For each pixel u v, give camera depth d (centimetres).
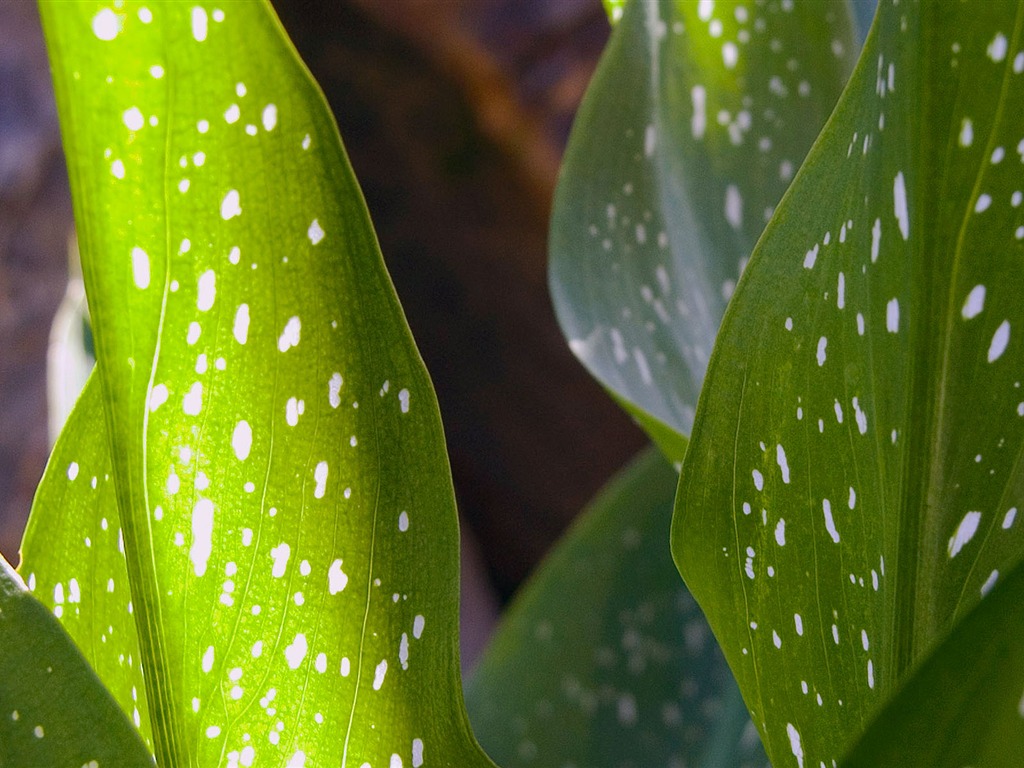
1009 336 47
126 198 45
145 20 44
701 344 76
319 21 216
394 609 50
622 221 76
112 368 47
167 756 50
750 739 89
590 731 94
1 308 189
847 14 72
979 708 42
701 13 74
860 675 50
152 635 49
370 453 49
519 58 211
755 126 76
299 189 46
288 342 48
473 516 268
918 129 46
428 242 239
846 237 48
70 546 54
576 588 98
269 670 50
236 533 49
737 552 51
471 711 96
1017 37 45
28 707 46
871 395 48
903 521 48
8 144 190
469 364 252
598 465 254
